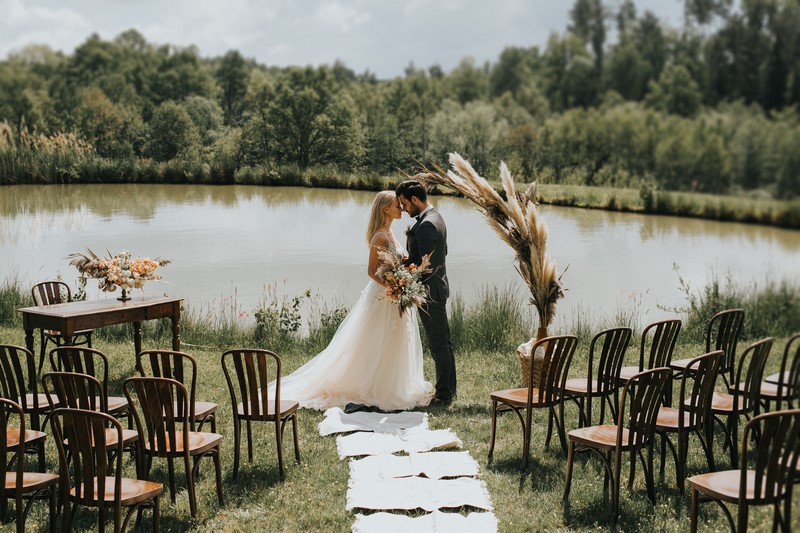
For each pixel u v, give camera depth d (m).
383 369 6.43
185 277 11.31
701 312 8.04
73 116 13.04
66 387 3.93
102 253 11.84
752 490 3.31
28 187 12.88
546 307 6.31
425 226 6.27
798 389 3.40
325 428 5.71
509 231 6.39
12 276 10.92
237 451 4.75
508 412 6.13
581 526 4.00
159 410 4.06
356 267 12.01
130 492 3.64
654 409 4.11
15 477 3.82
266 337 9.05
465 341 8.74
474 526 3.99
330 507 4.30
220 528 4.05
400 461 5.00
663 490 4.42
